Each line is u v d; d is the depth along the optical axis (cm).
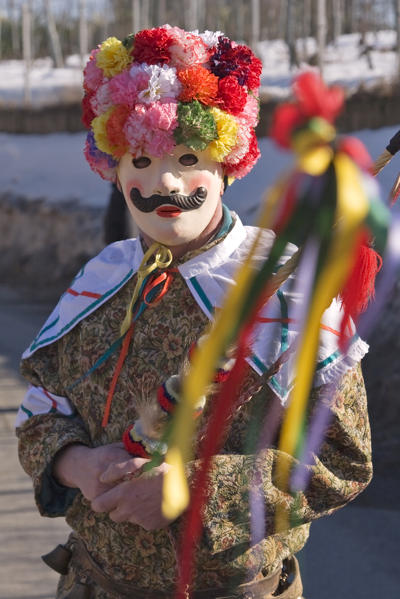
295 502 155
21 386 619
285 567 176
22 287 1165
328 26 1938
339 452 159
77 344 178
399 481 446
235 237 171
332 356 148
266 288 59
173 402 143
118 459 157
